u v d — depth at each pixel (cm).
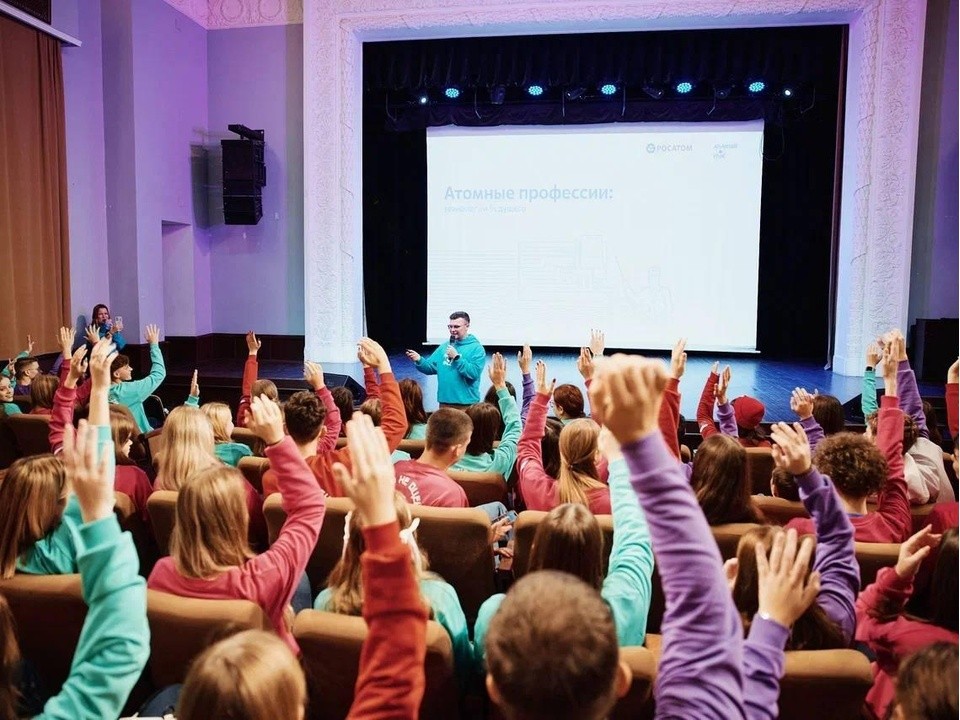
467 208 1112
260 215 1032
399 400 301
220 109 1045
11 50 754
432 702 176
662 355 1093
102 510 125
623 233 1084
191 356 1035
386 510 106
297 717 103
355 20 959
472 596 258
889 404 275
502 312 1116
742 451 243
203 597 180
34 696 173
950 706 103
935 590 173
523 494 281
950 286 929
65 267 838
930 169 923
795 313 1211
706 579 99
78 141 872
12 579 193
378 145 1241
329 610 183
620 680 113
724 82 989
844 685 153
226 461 353
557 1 915
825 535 176
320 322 1010
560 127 1084
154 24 938
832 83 998
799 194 1186
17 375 623
